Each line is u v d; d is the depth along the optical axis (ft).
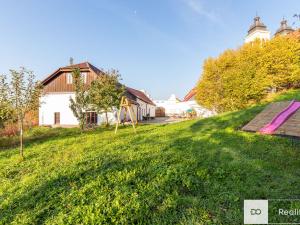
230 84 67.72
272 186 16.57
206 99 77.77
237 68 70.95
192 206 14.53
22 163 27.43
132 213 14.19
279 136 27.40
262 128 30.91
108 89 66.74
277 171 19.16
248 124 36.37
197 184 17.43
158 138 36.29
